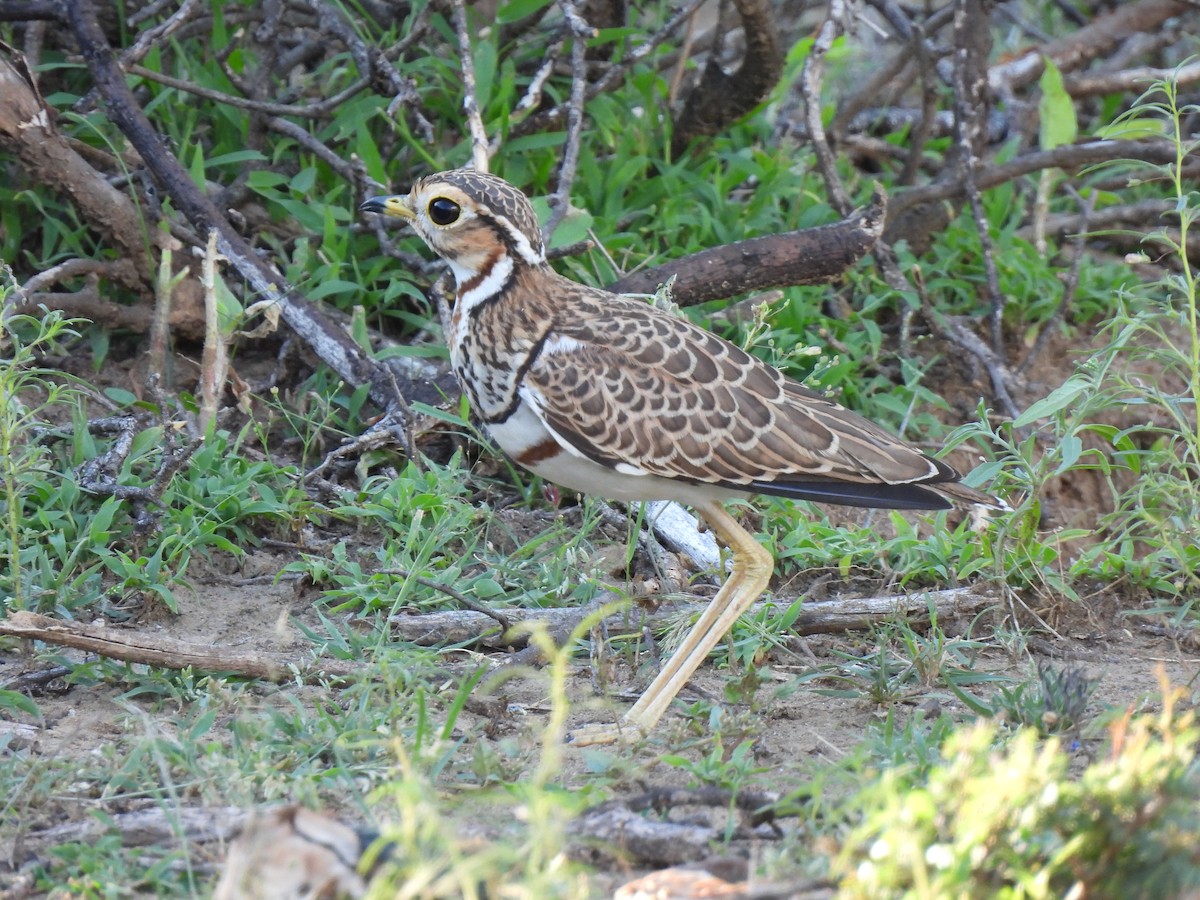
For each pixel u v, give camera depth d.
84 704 8.21
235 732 7.50
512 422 8.66
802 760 7.86
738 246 11.80
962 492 8.64
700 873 6.08
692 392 8.38
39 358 11.48
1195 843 5.40
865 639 9.64
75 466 10.27
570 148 12.16
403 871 5.40
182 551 9.83
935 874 5.41
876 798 5.94
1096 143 13.84
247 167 12.73
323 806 7.00
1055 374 13.34
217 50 12.81
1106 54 17.78
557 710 6.25
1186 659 9.60
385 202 8.96
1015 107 16.17
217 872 6.30
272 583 9.88
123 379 11.63
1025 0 18.83
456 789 7.20
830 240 11.78
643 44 13.85
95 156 12.25
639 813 6.91
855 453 8.50
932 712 8.52
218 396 10.69
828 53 14.56
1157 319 13.59
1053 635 9.88
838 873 5.63
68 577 9.39
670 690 8.30
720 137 14.46
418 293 11.94
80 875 6.34
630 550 9.91
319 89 13.77
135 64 12.19
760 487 8.45
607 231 12.61
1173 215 14.80
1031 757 5.77
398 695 8.09
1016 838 5.54
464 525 10.16
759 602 9.89
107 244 12.14
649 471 8.39
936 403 12.23
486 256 8.57
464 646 9.12
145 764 7.32
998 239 14.18
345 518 10.53
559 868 5.70
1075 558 11.83
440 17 12.70
